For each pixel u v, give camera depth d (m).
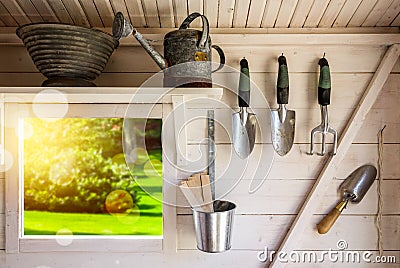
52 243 1.49
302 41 1.49
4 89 1.28
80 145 2.29
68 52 1.25
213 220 1.38
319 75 1.50
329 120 1.52
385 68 1.49
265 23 1.46
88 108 1.50
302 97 1.52
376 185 1.52
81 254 1.50
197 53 1.28
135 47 1.51
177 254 1.50
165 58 1.31
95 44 1.27
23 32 1.26
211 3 1.31
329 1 1.30
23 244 1.49
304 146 1.52
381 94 1.52
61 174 2.22
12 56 1.51
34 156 2.18
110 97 1.35
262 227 1.52
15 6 1.33
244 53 1.52
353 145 1.52
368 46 1.52
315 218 1.51
